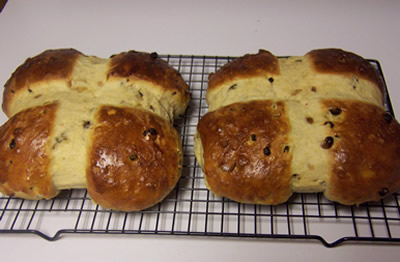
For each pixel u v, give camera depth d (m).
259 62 0.31
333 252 0.28
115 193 0.26
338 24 0.46
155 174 0.26
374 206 0.30
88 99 0.29
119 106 0.28
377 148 0.26
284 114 0.27
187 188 0.31
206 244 0.28
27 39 0.45
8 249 0.28
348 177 0.25
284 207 0.30
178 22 0.48
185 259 0.27
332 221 0.29
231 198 0.27
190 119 0.36
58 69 0.30
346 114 0.27
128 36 0.46
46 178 0.26
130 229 0.29
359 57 0.32
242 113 0.27
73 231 0.27
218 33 0.46
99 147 0.26
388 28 0.45
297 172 0.26
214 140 0.27
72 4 0.50
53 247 0.28
